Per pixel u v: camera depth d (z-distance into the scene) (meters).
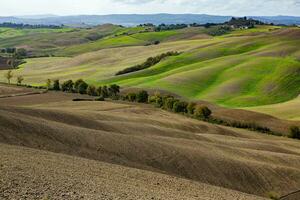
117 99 111.88
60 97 107.81
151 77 153.00
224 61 159.12
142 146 45.56
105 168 33.78
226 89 129.75
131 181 30.89
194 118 90.62
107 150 42.53
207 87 134.88
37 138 40.06
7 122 40.69
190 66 159.50
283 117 95.44
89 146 42.22
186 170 43.41
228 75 142.75
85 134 44.59
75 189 23.36
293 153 64.06
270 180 46.59
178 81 138.12
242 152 55.38
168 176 37.25
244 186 44.19
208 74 144.75
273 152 60.09
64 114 56.84
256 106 113.31
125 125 60.03
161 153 45.16
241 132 81.00
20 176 23.52
